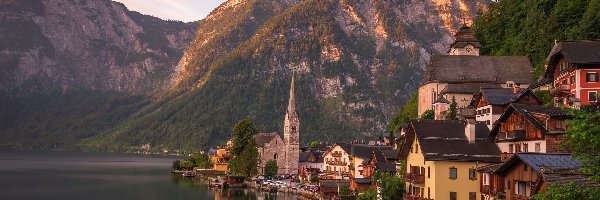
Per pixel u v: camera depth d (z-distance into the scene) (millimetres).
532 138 77438
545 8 181875
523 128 80125
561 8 165000
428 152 84750
